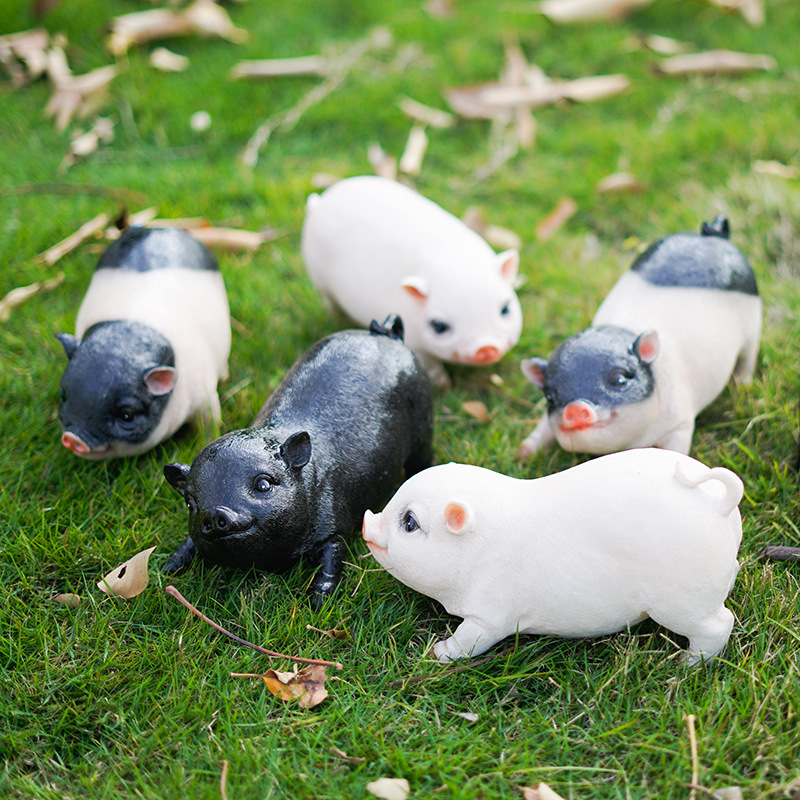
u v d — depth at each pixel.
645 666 0.85
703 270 0.95
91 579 0.89
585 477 0.84
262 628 0.87
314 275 1.04
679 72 1.26
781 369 0.99
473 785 0.82
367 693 0.85
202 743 0.83
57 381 0.99
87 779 0.82
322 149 1.21
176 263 0.97
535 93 1.23
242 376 1.01
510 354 1.03
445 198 1.16
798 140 1.17
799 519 0.91
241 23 1.39
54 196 1.14
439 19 1.39
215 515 0.85
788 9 1.38
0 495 0.93
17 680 0.85
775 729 0.83
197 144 1.22
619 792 0.81
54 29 1.34
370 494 0.90
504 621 0.85
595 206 1.15
